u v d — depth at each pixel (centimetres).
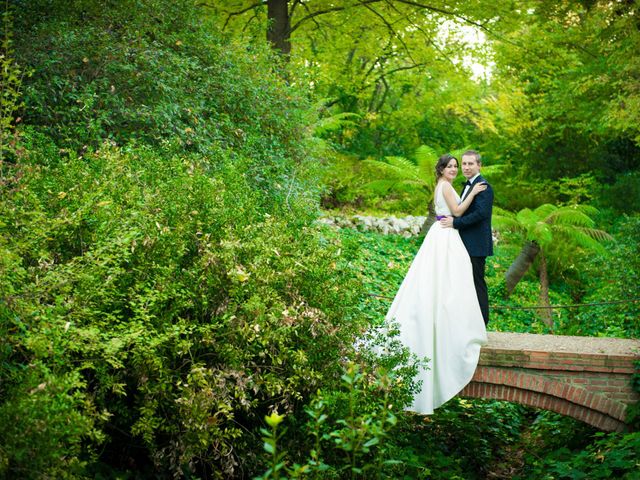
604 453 616
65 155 636
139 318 418
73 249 457
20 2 729
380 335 537
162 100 703
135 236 439
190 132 705
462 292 607
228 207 516
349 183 1555
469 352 604
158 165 556
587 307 1145
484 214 612
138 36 734
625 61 1065
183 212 489
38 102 632
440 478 598
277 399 510
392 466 518
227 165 589
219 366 464
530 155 2009
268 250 478
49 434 320
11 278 367
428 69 1650
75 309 394
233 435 452
